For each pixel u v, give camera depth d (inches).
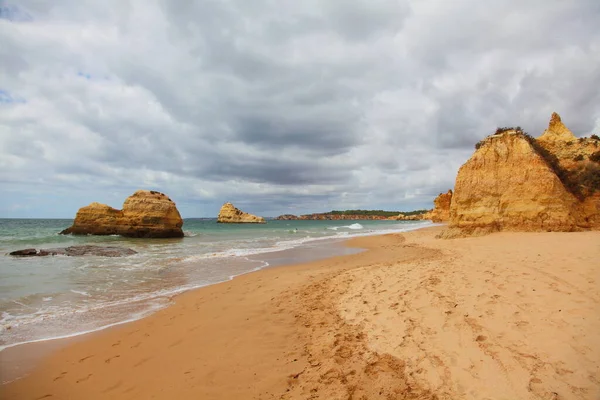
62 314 326.3
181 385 187.8
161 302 370.6
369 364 189.8
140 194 1435.8
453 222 891.4
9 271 554.3
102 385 191.9
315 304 321.4
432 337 204.2
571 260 327.0
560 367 150.2
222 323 289.4
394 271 414.6
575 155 836.6
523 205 739.4
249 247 987.3
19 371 210.1
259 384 183.5
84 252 786.2
